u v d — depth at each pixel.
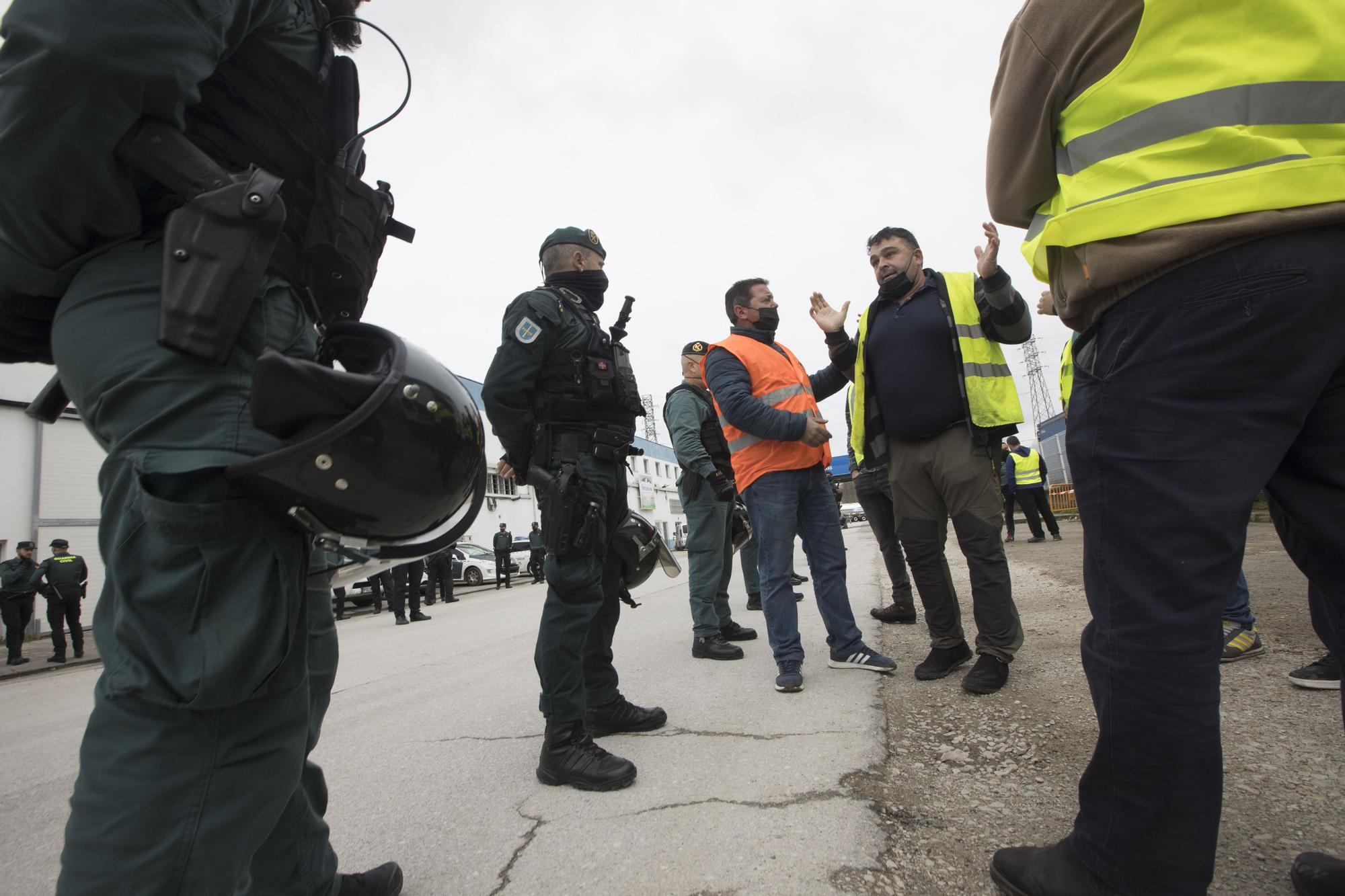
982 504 2.63
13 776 2.88
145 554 0.84
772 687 2.88
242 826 0.86
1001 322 2.71
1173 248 0.99
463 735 2.66
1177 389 1.02
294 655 0.92
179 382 0.88
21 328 1.05
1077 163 1.17
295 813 1.19
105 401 0.88
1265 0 1.00
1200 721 1.01
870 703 2.51
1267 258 0.96
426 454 0.95
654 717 2.45
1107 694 1.08
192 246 0.88
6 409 13.37
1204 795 1.01
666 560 2.54
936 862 1.41
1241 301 0.97
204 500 0.85
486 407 2.13
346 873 1.45
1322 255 0.94
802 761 2.00
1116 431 1.08
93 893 0.79
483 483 1.12
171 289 0.86
